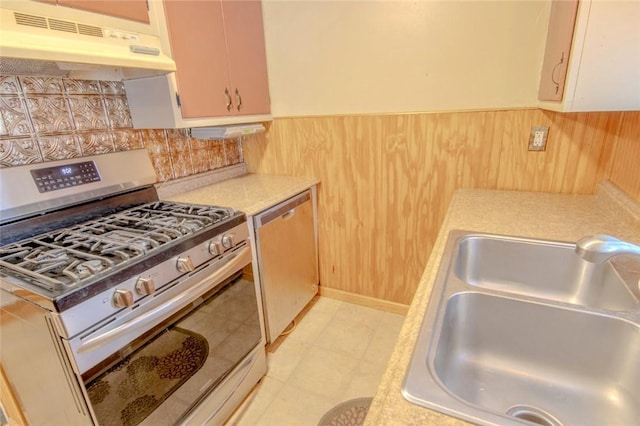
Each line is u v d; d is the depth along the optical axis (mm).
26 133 1257
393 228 2055
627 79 950
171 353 1159
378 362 1821
